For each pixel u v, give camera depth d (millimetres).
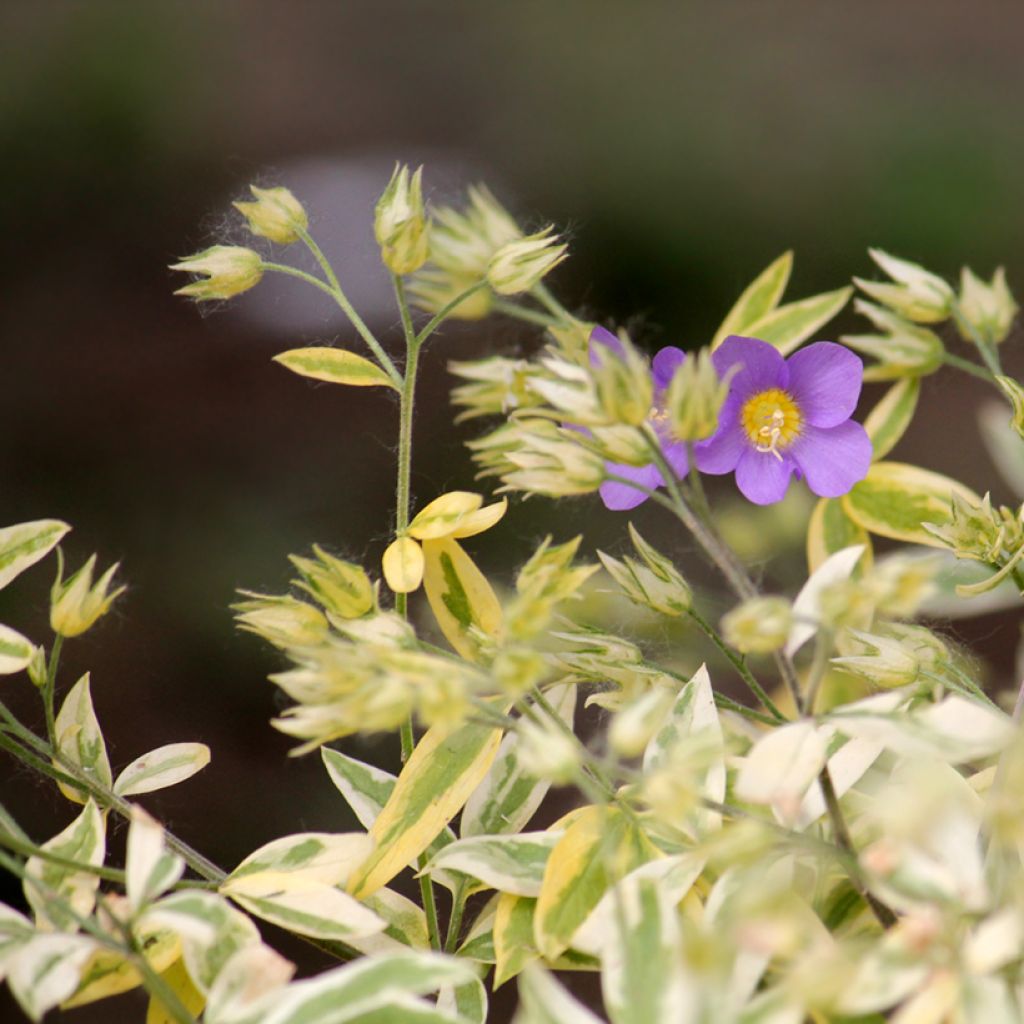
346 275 694
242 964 554
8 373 1156
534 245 583
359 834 574
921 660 578
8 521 1012
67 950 550
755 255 1194
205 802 711
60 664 766
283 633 571
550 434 567
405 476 582
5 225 1365
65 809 698
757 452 582
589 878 564
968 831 545
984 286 631
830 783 552
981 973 534
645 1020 541
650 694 542
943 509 619
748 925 532
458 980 546
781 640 543
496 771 588
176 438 1053
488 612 584
